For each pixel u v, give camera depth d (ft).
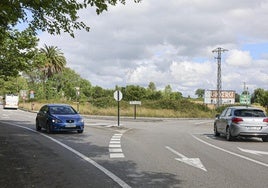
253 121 65.36
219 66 257.96
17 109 240.12
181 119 174.29
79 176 33.04
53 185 29.48
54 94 326.85
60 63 321.52
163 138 68.33
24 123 105.91
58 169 36.40
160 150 50.93
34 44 82.17
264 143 63.57
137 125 110.63
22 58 82.43
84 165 38.75
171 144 58.39
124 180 31.42
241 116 66.08
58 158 43.34
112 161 41.42
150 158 43.70
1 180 31.12
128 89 393.09
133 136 71.87
